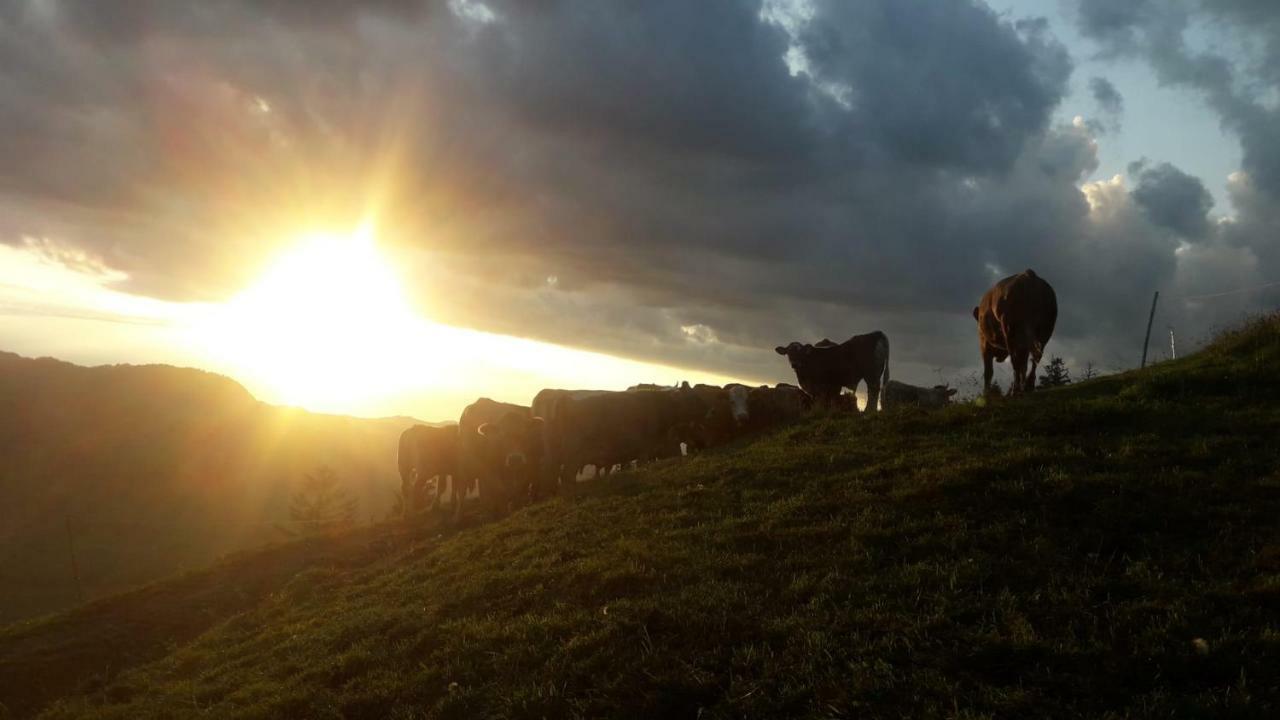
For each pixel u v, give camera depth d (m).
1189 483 10.16
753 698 7.21
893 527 10.30
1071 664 6.84
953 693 6.63
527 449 22.80
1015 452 12.20
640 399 24.45
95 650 19.27
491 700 8.53
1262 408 13.17
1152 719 5.97
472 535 17.09
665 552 11.27
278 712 10.18
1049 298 18.81
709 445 23.81
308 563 22.83
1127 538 9.07
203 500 92.00
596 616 9.69
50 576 64.81
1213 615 7.26
